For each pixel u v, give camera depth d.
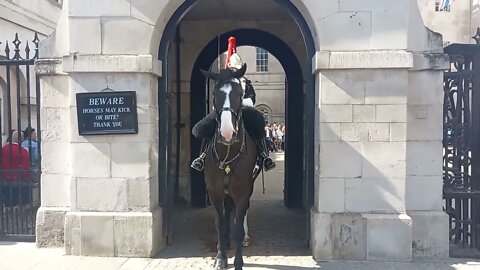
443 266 5.80
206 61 9.98
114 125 6.19
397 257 5.97
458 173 6.37
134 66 6.11
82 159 6.26
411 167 6.23
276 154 26.95
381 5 5.95
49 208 6.70
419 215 6.18
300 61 9.84
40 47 6.68
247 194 5.45
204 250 6.58
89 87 6.23
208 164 5.55
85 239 6.23
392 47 5.96
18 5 12.49
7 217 7.07
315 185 6.38
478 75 6.28
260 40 9.95
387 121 5.98
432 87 6.20
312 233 6.30
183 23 9.93
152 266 5.84
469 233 6.39
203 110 10.00
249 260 6.09
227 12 9.21
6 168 7.73
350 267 5.76
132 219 6.17
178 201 10.07
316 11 6.00
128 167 6.22
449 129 6.39
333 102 6.01
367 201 6.02
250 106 6.00
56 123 6.67
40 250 6.54
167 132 6.75
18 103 6.90
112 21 6.17
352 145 6.01
